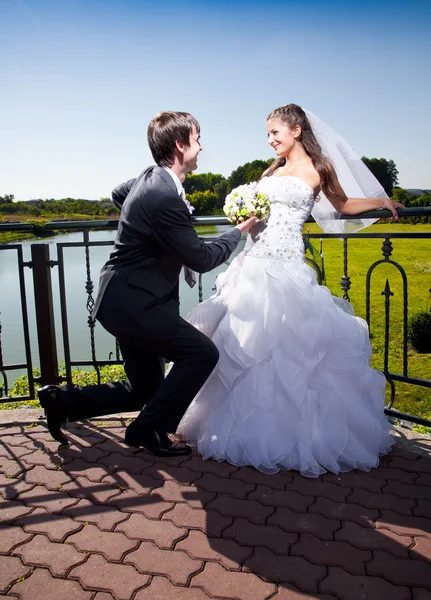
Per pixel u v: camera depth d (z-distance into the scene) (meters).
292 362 2.39
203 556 1.79
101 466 2.45
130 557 1.78
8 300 11.18
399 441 2.72
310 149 2.64
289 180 2.57
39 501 2.14
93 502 2.14
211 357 2.31
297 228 2.60
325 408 2.39
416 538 1.90
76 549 1.83
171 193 2.11
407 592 1.62
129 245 2.20
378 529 1.96
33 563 1.75
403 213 2.68
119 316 2.18
